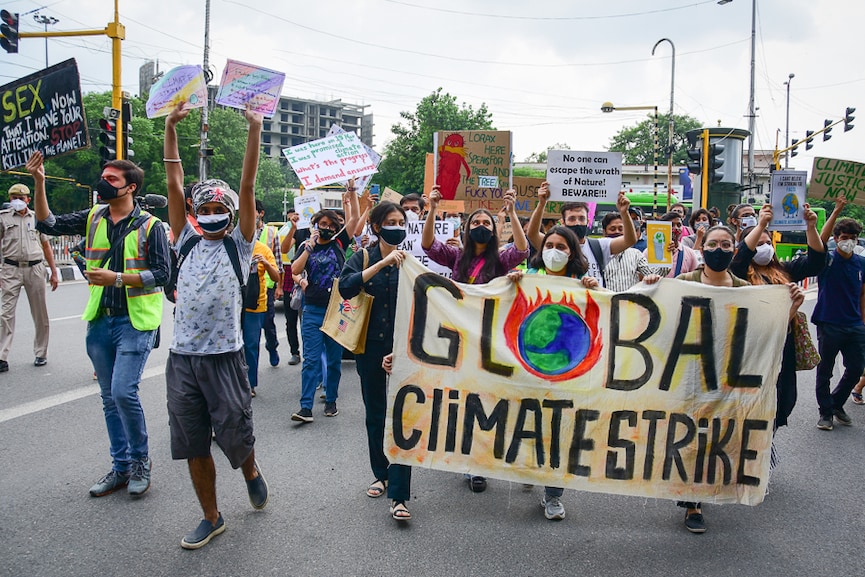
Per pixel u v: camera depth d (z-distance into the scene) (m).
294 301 6.68
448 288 4.28
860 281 6.10
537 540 3.85
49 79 5.10
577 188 6.00
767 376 4.14
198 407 3.72
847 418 6.33
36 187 4.54
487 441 4.20
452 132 6.59
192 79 3.86
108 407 4.38
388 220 4.29
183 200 3.91
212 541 3.72
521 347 4.23
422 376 4.24
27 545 3.62
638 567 3.54
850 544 3.86
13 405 6.22
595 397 4.17
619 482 4.12
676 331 4.19
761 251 4.99
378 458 4.41
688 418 4.14
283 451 5.28
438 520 4.10
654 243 6.70
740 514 4.29
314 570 3.43
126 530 3.83
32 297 7.78
